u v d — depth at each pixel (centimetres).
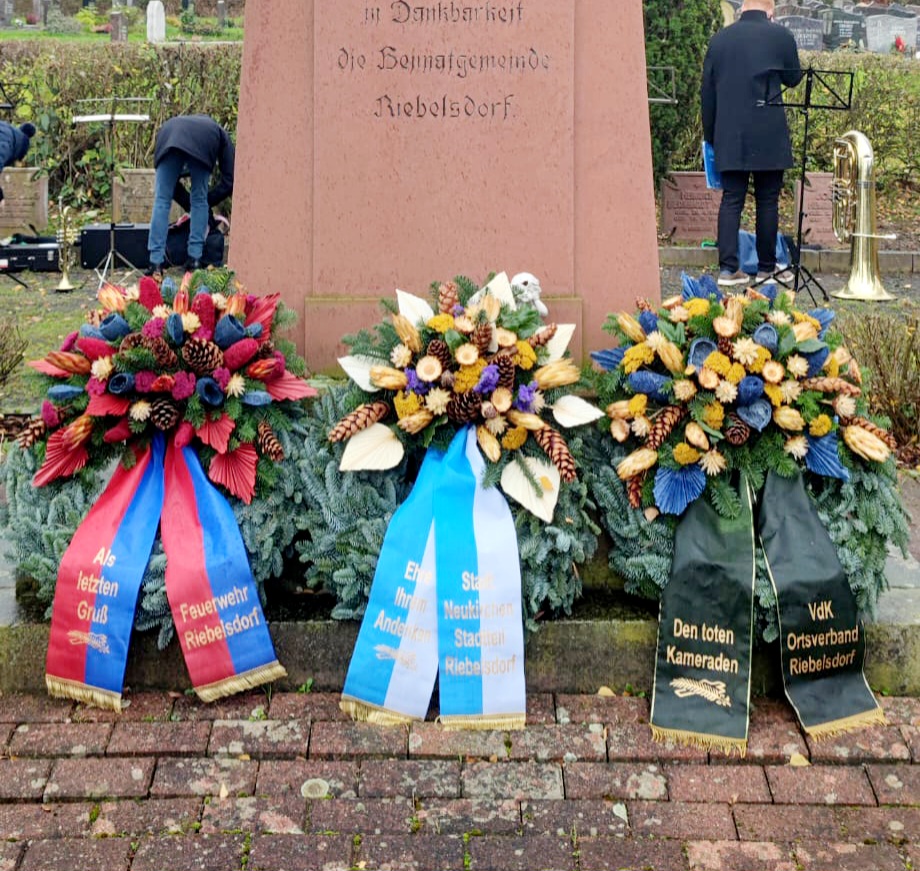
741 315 363
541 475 350
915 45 2592
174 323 353
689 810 304
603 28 416
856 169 909
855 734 334
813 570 342
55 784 309
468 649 336
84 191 1285
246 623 342
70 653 340
